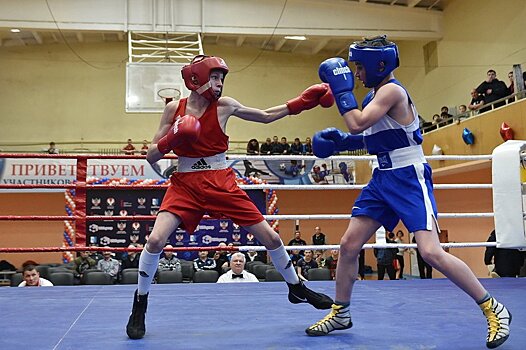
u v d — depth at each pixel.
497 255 5.58
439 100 14.38
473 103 10.79
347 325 2.36
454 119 11.45
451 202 12.30
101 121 15.80
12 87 15.56
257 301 3.31
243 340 2.24
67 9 12.57
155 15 12.73
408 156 2.19
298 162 13.02
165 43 12.82
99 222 8.42
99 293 3.70
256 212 2.50
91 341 2.24
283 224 14.20
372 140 2.25
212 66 2.38
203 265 7.79
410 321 2.61
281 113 2.58
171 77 11.41
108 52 16.06
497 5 11.94
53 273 6.24
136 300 2.34
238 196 2.47
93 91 15.89
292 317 2.78
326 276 6.31
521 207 4.20
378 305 3.11
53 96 15.70
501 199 4.31
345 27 13.76
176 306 3.14
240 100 16.73
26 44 15.73
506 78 11.61
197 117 2.43
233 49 16.84
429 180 2.21
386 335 2.30
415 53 15.73
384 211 2.26
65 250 4.00
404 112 2.15
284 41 16.16
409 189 2.15
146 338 2.29
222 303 3.24
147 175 11.28
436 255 2.06
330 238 14.43
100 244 8.40
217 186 2.43
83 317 2.80
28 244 12.86
